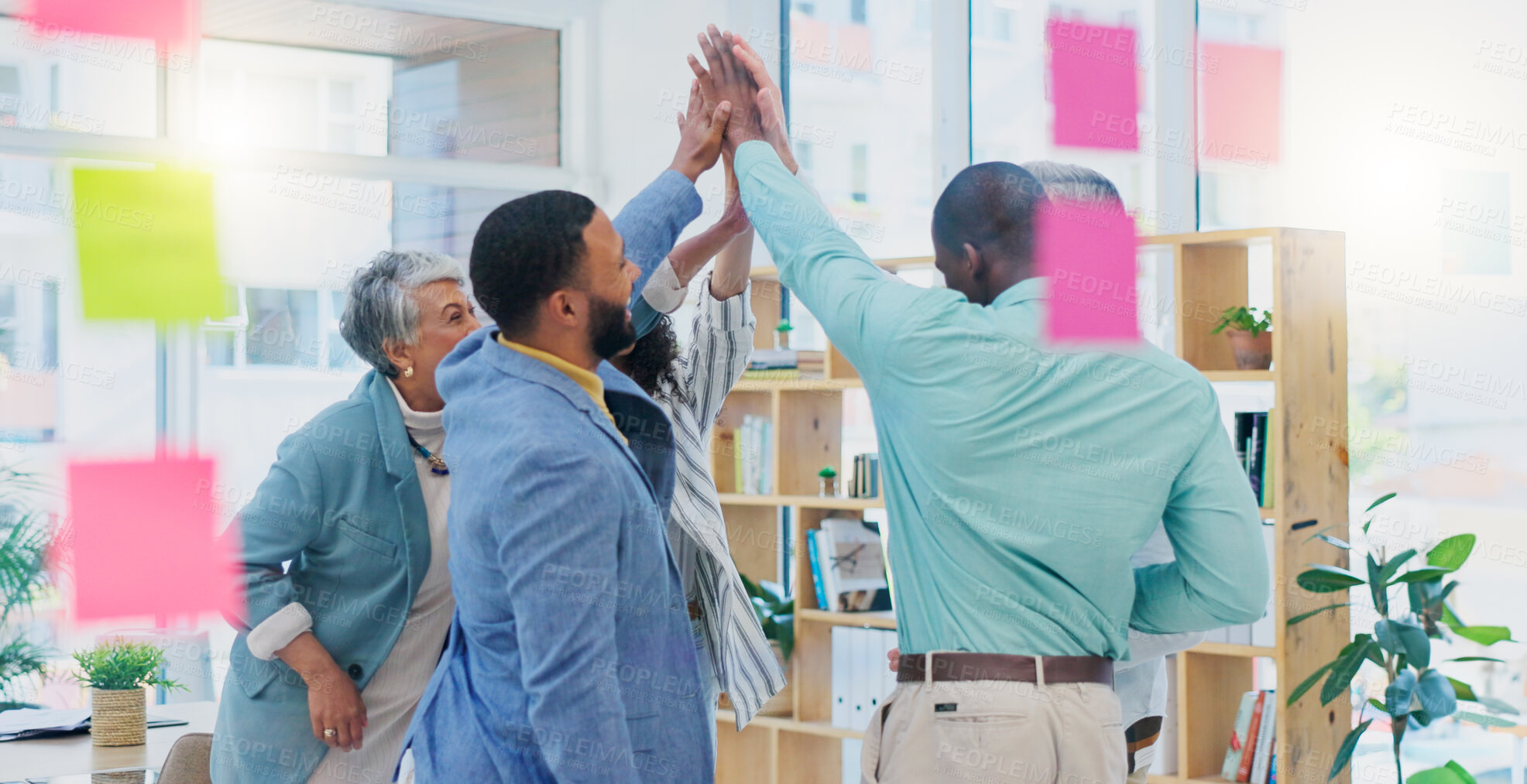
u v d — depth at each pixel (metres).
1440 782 3.18
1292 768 3.21
